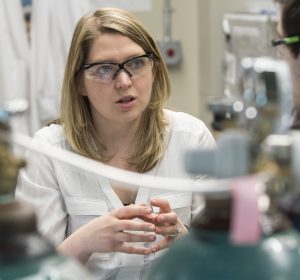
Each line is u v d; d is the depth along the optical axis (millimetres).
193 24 3186
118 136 1902
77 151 1889
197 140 1963
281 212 664
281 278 592
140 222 1516
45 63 2857
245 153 629
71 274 611
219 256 618
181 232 1522
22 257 598
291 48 1411
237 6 3074
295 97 1182
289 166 649
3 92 2830
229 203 636
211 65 3104
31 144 733
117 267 1652
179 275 620
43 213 1846
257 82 900
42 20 2832
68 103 1915
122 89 1795
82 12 2859
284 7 1464
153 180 814
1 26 2799
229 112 748
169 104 3188
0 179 619
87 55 1828
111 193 1826
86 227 1552
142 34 1831
